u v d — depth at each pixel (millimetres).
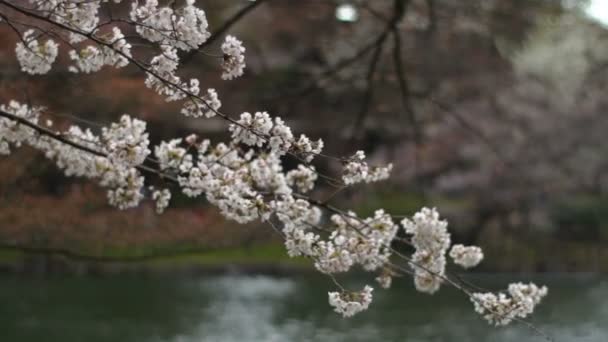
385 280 3818
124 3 5477
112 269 16125
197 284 15727
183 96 3223
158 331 11539
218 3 9898
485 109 17594
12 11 5602
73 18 3242
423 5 9203
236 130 3184
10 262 15414
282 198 3828
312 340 11289
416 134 9891
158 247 7609
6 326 11375
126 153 3475
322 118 11695
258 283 16078
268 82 10914
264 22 11750
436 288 3908
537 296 3859
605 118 19234
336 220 3918
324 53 12039
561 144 18922
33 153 6684
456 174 19000
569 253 19703
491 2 9117
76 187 7137
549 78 18984
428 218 3891
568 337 11711
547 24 10578
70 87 6816
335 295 3438
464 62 11891
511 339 11523
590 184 19281
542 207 19562
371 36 9688
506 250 19516
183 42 3047
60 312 12453
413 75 11398
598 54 19875
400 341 11273
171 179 3811
